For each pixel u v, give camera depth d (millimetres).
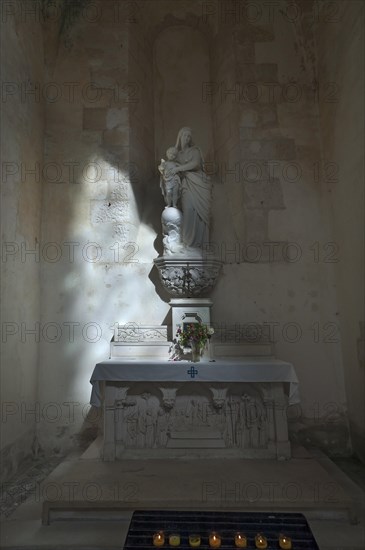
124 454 4281
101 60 6090
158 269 5328
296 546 2850
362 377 4691
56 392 5191
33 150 5316
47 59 5934
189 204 5387
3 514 3502
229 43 6281
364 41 4504
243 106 5973
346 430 5129
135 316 5434
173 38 7020
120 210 5660
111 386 4371
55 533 3148
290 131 5910
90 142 5828
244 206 5688
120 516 3309
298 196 5730
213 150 6688
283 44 6180
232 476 3771
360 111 4625
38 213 5418
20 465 4617
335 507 3270
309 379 5254
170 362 4457
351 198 4902
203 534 2965
